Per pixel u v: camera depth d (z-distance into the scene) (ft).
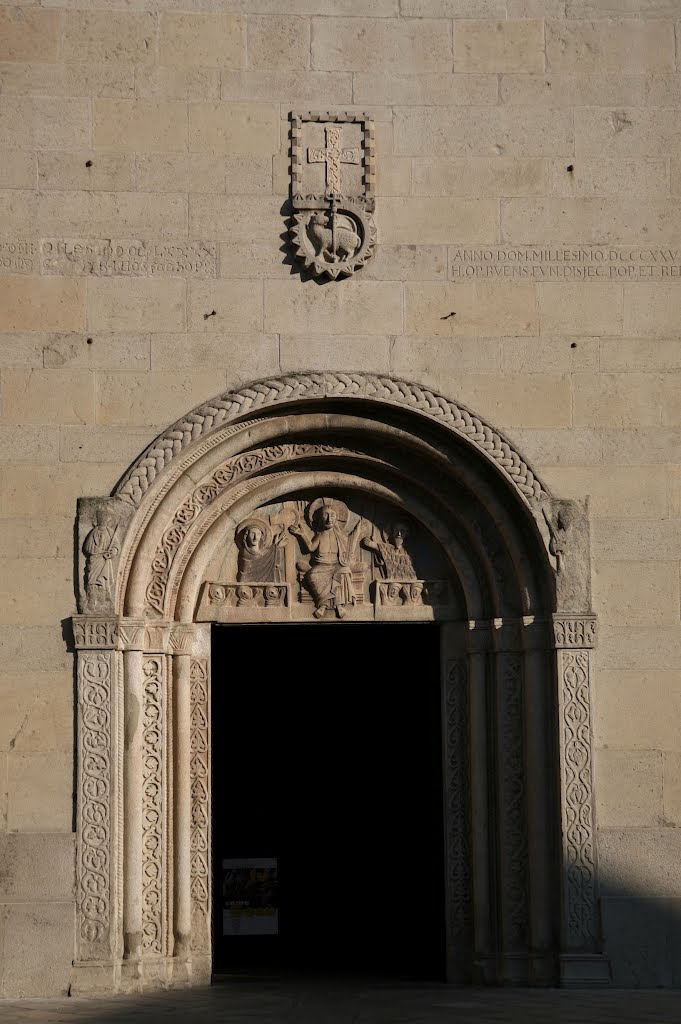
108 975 75.00
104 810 76.28
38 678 77.00
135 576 78.79
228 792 111.65
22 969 74.79
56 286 79.41
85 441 78.64
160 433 78.89
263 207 80.69
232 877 110.63
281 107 81.35
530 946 78.95
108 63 80.84
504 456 80.12
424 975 85.81
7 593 77.41
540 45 82.74
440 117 82.02
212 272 80.12
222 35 81.51
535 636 80.18
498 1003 70.79
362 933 108.27
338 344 80.23
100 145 80.38
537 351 80.94
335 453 81.71
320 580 81.92
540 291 81.30
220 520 81.30
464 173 81.76
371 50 82.17
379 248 81.00
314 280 80.53
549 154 82.12
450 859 81.35
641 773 78.64
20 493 78.07
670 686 79.30
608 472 80.48
